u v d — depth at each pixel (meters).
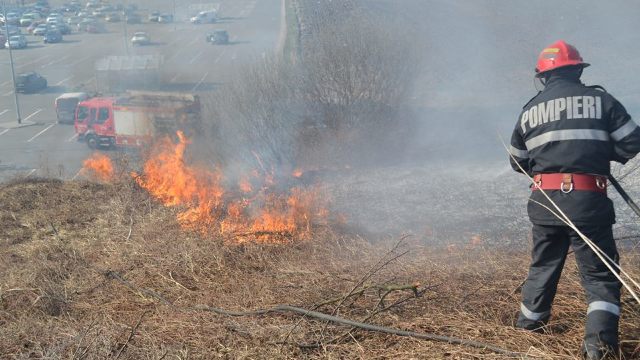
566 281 4.11
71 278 4.93
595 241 3.21
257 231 5.87
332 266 4.87
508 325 3.62
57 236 6.12
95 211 7.02
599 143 3.25
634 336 3.32
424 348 3.29
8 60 55.25
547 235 3.37
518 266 4.60
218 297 4.42
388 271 4.58
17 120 38.41
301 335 3.62
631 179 8.05
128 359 3.50
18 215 7.00
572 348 3.21
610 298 3.14
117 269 5.09
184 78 43.88
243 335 3.72
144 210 6.98
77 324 4.04
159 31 62.56
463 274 4.44
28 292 4.63
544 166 3.36
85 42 60.81
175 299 4.46
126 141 21.33
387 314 3.80
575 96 3.34
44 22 68.75
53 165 26.73
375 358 3.28
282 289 4.41
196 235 5.84
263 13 67.44
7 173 25.95
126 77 42.53
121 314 4.23
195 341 3.69
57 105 37.38
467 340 3.29
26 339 3.85
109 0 75.12
